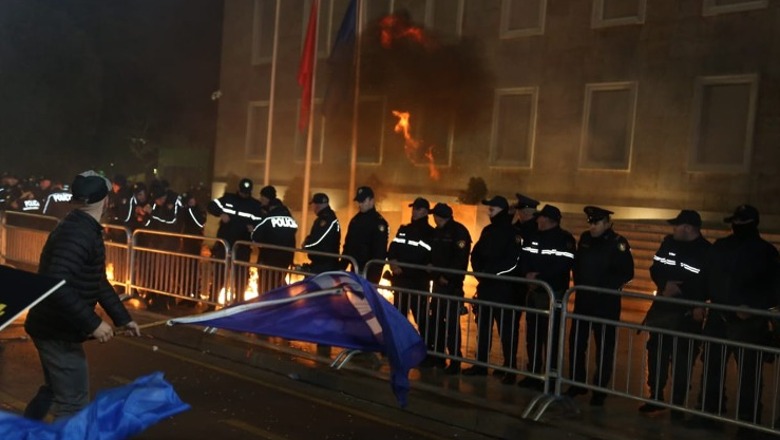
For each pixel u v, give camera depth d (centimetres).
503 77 2136
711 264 647
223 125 2814
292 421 629
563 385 738
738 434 616
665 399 717
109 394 325
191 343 887
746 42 1730
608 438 596
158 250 1052
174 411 329
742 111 1745
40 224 1332
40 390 470
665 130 1853
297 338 563
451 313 759
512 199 2111
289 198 2358
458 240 779
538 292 725
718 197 1767
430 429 635
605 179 1950
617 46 1930
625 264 695
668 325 662
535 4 2078
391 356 555
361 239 848
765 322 620
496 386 730
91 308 440
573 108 2008
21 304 332
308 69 1927
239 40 2762
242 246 998
